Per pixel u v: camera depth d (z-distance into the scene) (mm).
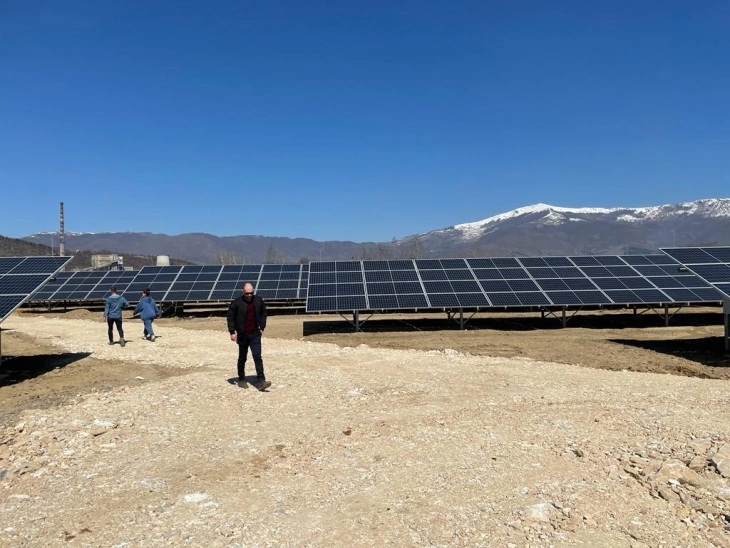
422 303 23344
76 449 7711
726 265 18250
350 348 17938
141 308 20766
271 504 5863
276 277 36062
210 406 10156
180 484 6492
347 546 4906
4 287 14008
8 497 6125
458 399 10406
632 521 5215
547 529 5090
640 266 27516
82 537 5145
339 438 8164
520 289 24656
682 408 9203
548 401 10047
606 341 19922
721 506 5363
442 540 4949
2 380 13352
